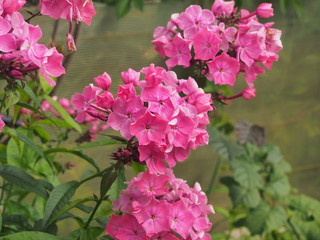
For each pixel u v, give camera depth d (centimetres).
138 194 88
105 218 103
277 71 217
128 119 86
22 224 109
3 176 102
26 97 114
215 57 96
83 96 91
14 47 84
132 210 88
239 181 180
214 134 167
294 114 221
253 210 183
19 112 120
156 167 87
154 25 191
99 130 136
